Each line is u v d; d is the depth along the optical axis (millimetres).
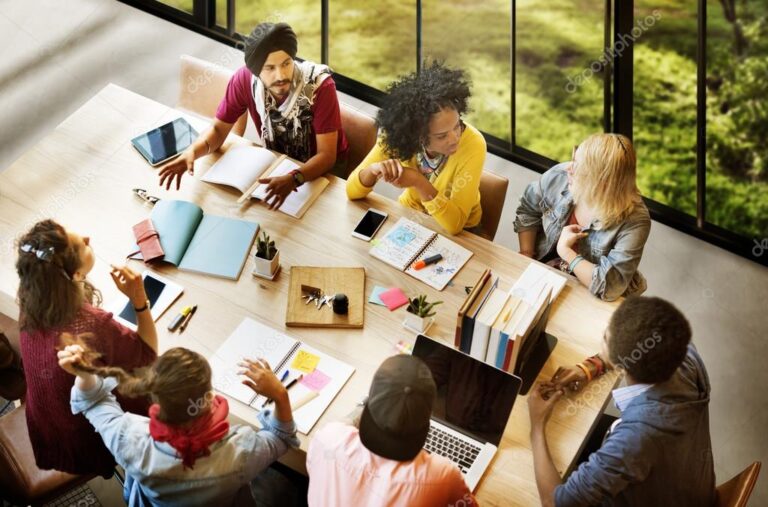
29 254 2258
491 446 2418
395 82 2977
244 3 4715
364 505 1997
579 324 2738
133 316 2672
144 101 3359
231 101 3236
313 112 3205
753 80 4691
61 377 2363
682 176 4574
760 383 3520
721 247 3934
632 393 2293
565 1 4852
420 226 2998
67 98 4250
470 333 2479
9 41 4445
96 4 4609
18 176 3064
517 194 4105
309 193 3078
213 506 2246
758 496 3211
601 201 2738
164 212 2939
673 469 2211
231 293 2770
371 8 4742
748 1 4625
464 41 4770
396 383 1920
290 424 2301
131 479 2520
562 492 2256
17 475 2582
